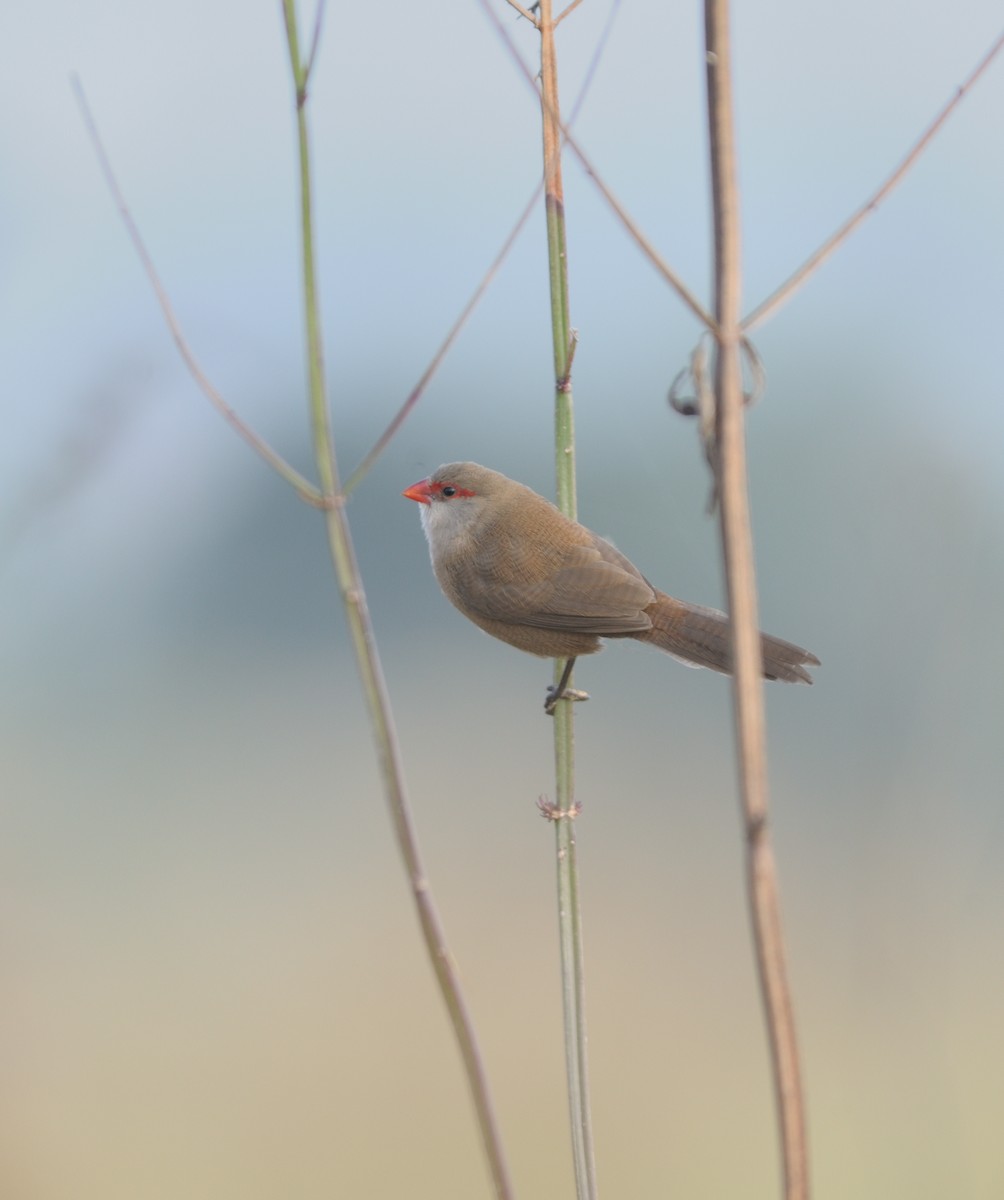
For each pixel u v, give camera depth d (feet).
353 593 14.10
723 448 12.78
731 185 12.91
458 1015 14.03
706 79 13.03
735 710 12.73
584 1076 19.48
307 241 14.17
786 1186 12.45
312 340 14.17
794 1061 12.53
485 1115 13.92
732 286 12.86
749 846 12.66
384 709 14.07
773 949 12.59
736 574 12.71
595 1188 19.01
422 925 14.05
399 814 14.11
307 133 14.21
